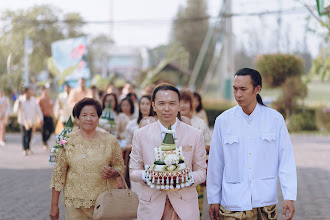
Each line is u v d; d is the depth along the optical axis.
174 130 3.86
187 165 4.07
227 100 28.78
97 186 4.73
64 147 4.75
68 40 22.25
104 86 30.62
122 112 9.02
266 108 4.29
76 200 4.68
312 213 7.67
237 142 4.21
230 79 28.62
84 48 22.08
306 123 23.30
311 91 32.38
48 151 15.65
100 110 4.84
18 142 18.42
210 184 4.37
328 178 10.78
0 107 17.31
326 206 8.13
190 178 3.89
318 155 14.51
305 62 23.45
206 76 38.97
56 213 4.79
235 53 27.91
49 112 15.67
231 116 4.29
